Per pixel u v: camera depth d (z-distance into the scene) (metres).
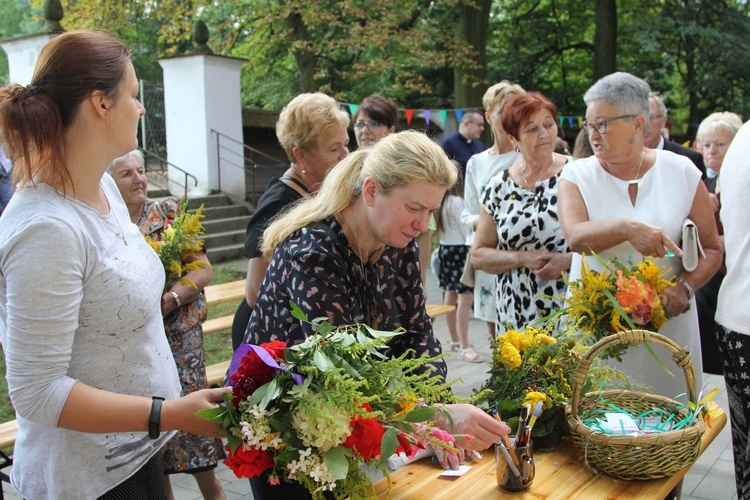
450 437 1.71
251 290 2.86
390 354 2.12
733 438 2.67
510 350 2.23
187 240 3.11
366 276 1.96
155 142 12.80
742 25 16.84
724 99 19.14
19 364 1.45
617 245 2.78
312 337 1.61
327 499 1.94
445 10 14.52
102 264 1.58
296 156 2.91
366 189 1.85
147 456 1.76
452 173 1.81
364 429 1.53
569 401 2.18
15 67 10.23
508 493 1.92
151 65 20.27
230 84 11.45
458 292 5.59
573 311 2.59
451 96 15.59
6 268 1.46
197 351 3.13
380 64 14.40
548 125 3.29
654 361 2.74
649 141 4.05
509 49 19.44
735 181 2.46
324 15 13.84
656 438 1.90
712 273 2.79
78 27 14.20
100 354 1.62
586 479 1.99
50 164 1.53
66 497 1.64
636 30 16.41
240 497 3.56
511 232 3.37
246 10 15.13
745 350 2.44
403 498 1.91
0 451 3.20
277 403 1.55
